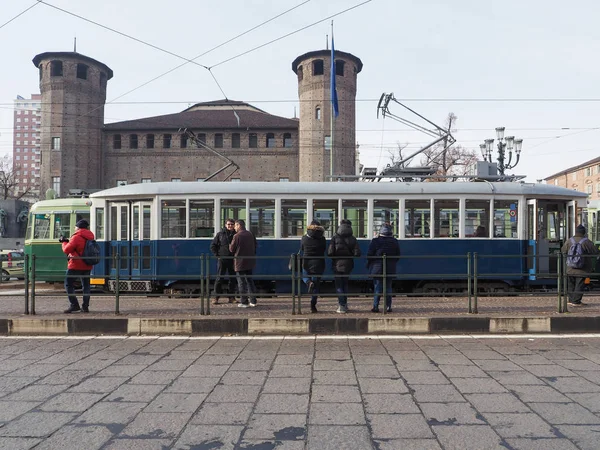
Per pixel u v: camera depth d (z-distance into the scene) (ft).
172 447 11.77
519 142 72.08
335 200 39.55
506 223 39.75
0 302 34.35
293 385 16.60
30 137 497.46
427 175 45.16
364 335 25.08
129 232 40.70
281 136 152.87
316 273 27.76
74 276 27.84
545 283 39.34
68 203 51.11
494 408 14.21
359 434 12.46
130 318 25.89
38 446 11.82
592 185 237.66
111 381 17.20
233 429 12.84
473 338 24.12
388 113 62.18
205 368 18.86
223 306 30.96
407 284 39.75
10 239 128.77
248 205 39.40
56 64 146.72
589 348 21.84
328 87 139.64
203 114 166.71
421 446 11.71
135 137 155.94
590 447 11.59
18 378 17.63
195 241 39.27
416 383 16.69
